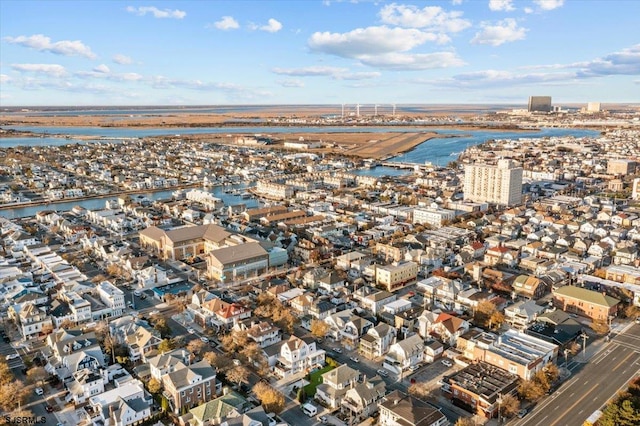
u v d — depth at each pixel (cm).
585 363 17675
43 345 19025
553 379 16238
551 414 14800
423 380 16800
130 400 14725
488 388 15238
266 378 16925
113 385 16188
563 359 17875
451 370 17438
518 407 14975
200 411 14038
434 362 17938
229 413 14062
